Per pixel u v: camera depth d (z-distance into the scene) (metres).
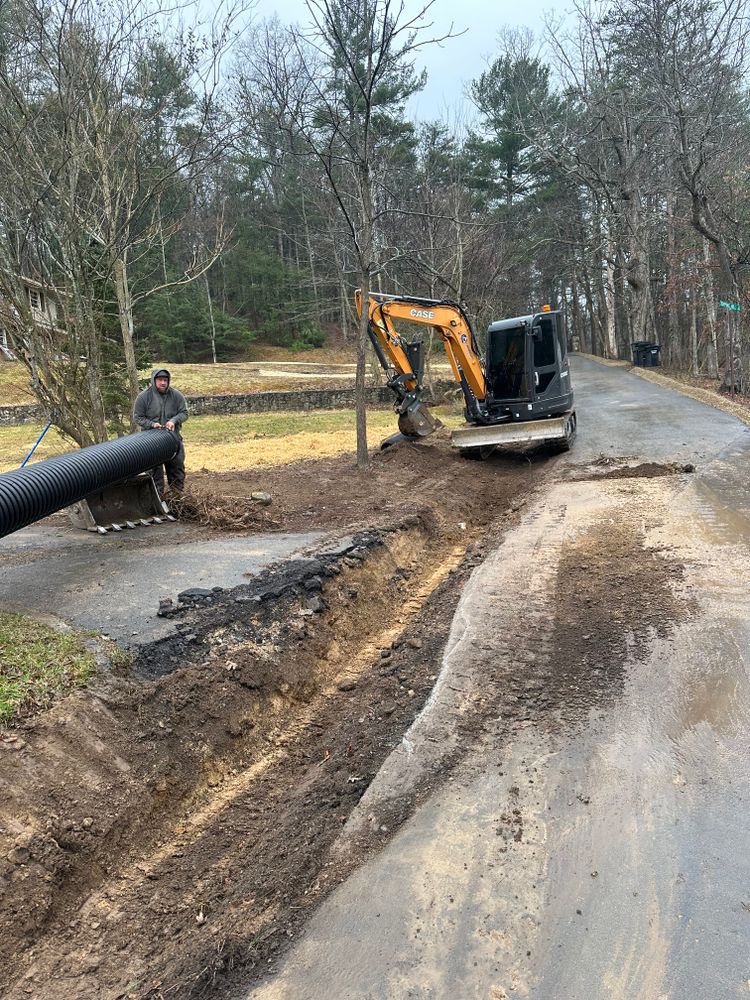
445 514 8.96
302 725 4.64
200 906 3.13
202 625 4.90
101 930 3.03
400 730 4.22
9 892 2.93
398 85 21.31
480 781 3.58
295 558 6.44
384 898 2.92
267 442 14.80
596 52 27.44
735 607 5.09
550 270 43.03
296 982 2.59
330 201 18.84
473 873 3.00
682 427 13.77
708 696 4.07
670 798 3.31
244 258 42.47
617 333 44.62
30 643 4.35
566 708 4.12
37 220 8.44
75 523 7.80
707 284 24.36
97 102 8.48
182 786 3.84
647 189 30.55
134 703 4.00
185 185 13.40
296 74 15.41
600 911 2.74
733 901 2.72
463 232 21.47
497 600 5.76
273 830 3.58
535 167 38.62
